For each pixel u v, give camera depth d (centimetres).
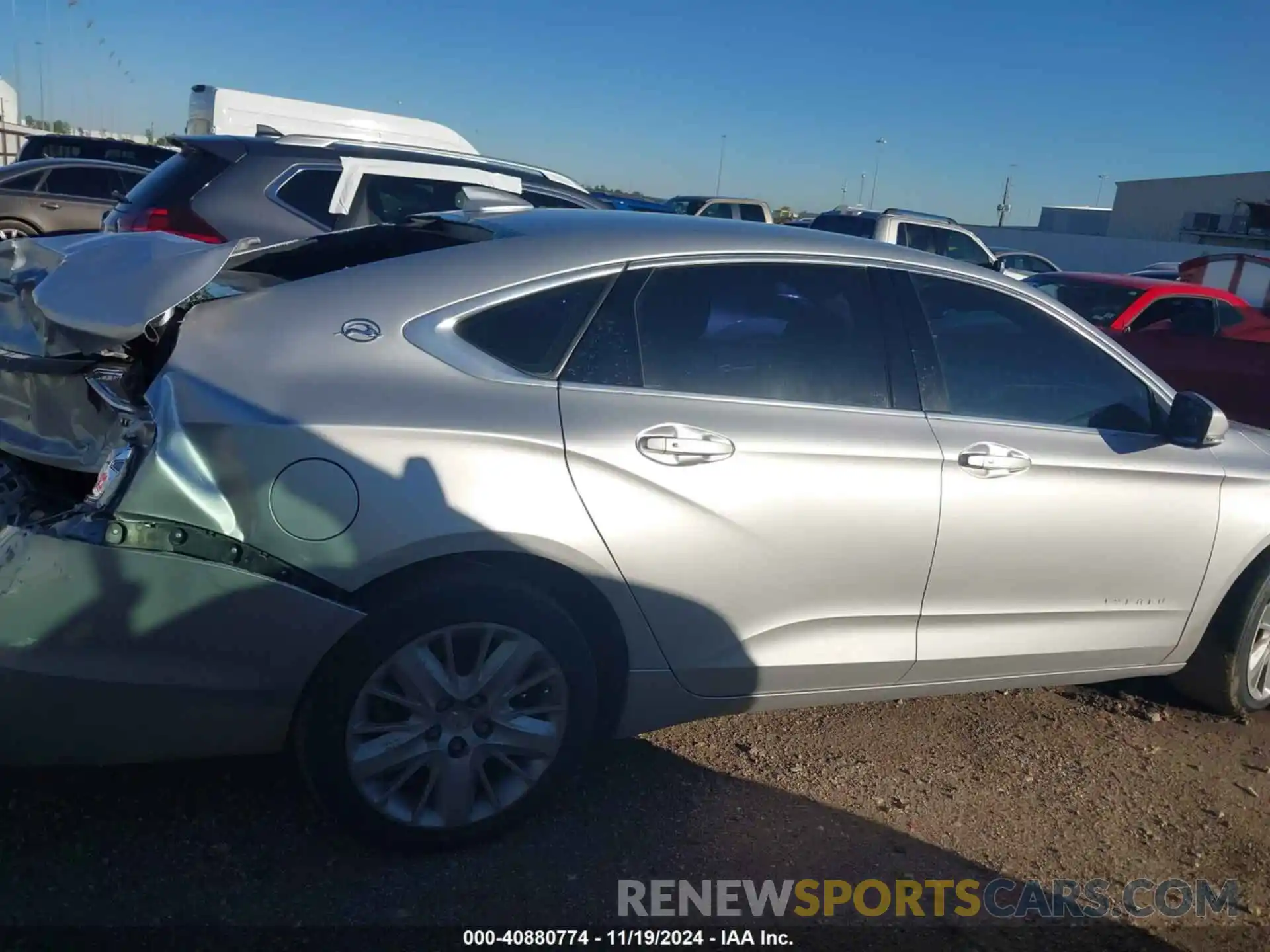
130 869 282
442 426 281
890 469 339
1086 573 383
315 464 268
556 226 336
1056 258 4184
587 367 308
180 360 275
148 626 260
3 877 273
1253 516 416
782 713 413
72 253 330
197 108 1341
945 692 380
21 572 254
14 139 2917
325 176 777
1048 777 385
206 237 739
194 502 261
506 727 298
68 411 303
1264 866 342
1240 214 4562
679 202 2239
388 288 301
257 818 309
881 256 367
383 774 288
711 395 322
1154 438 403
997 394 376
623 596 306
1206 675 439
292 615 268
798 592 332
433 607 279
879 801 356
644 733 358
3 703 253
